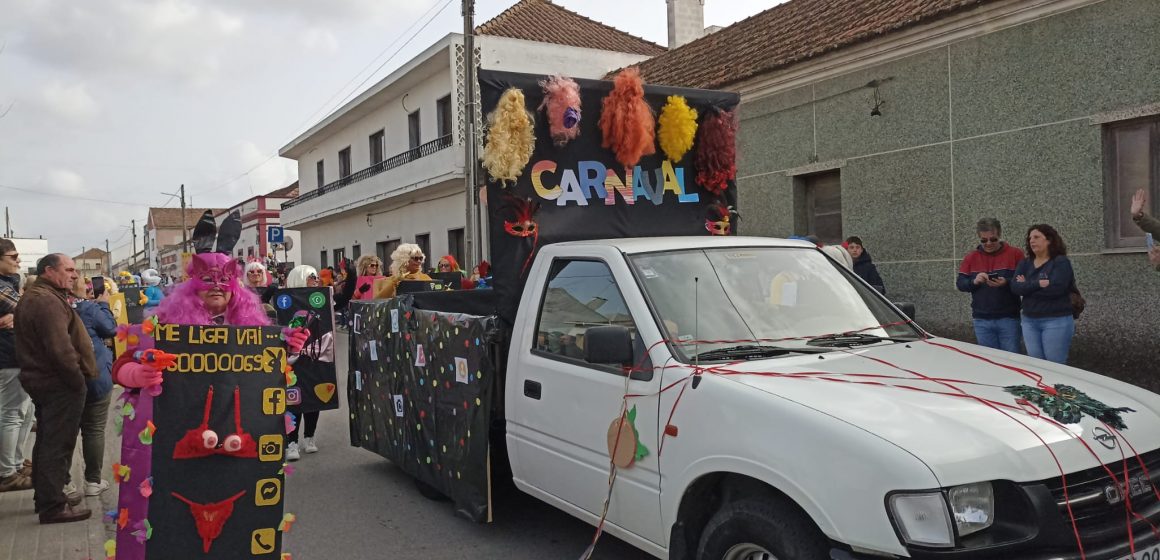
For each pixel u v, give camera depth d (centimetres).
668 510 336
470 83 1543
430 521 524
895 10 1001
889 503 253
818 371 332
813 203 1113
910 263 967
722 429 310
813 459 275
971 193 897
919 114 944
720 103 560
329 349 693
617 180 520
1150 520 278
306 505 566
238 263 388
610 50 2205
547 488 427
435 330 530
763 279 411
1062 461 267
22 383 517
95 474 593
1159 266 587
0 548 481
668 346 354
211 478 344
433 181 2123
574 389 398
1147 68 744
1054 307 663
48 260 521
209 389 345
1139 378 761
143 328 340
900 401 294
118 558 337
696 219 550
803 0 1324
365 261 1112
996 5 843
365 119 2717
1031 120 837
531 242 484
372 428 646
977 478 254
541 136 494
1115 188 789
